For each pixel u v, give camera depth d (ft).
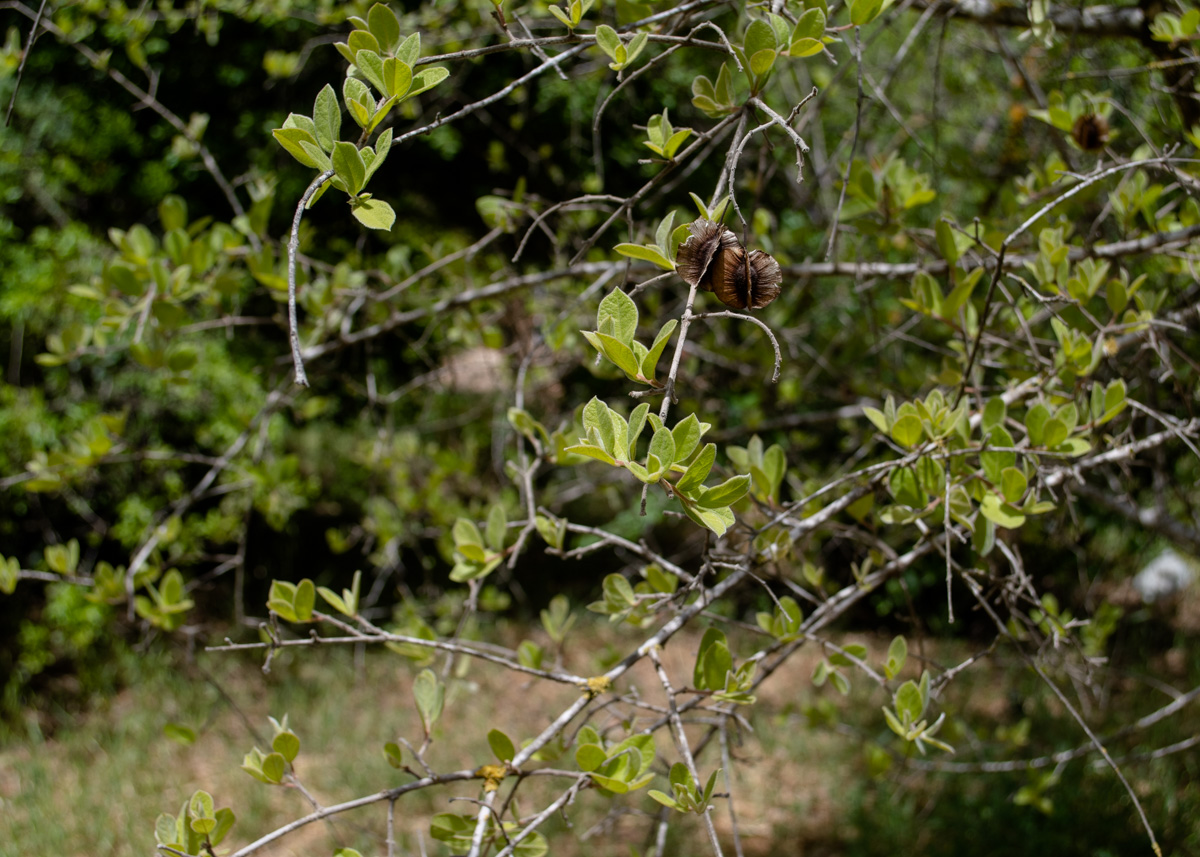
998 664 19.61
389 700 20.75
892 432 5.62
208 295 9.23
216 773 17.79
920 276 6.68
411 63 4.12
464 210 25.72
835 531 7.95
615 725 6.36
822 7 5.13
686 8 5.34
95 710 19.60
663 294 15.81
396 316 10.12
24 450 18.20
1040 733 17.69
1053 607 7.88
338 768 17.76
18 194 20.17
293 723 19.48
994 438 5.58
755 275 3.90
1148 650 20.62
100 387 19.45
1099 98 7.68
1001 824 15.07
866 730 18.72
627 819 16.17
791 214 15.28
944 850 14.73
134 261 8.64
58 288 18.78
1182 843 14.35
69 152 21.88
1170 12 8.49
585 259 12.19
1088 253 7.61
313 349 10.07
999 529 8.14
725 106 4.96
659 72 17.56
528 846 5.20
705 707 5.73
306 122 3.98
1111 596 20.74
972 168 12.29
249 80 23.71
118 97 23.59
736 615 21.62
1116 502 8.96
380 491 23.20
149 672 20.77
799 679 21.30
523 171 23.84
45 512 20.16
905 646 6.01
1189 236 7.26
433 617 18.63
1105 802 15.43
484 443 21.49
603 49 4.86
